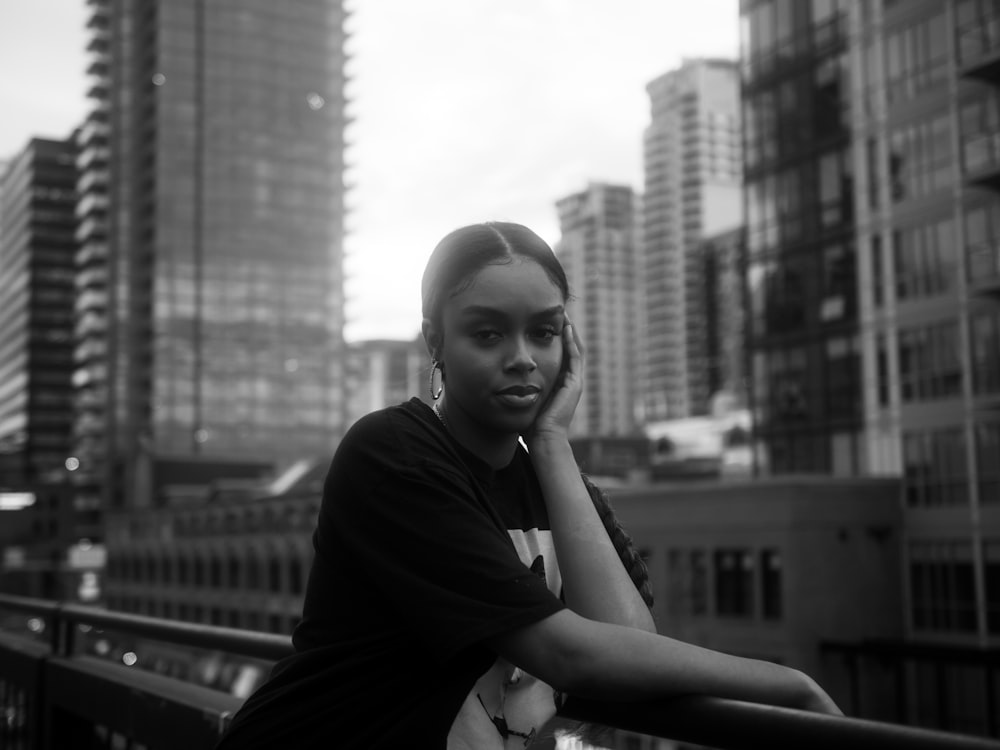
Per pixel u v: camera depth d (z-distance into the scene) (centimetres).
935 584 2889
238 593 6372
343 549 157
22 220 17625
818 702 139
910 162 3070
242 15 13162
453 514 146
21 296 17362
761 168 3719
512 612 138
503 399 156
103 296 13888
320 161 13350
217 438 12462
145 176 12900
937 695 2488
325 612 159
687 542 3180
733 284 19612
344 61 13700
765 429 3666
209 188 12800
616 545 170
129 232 13050
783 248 3612
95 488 12925
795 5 3588
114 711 329
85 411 13812
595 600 153
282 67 13300
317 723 152
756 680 138
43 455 16525
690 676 136
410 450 153
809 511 2859
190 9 12938
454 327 159
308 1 13525
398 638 151
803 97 3538
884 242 3161
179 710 284
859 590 2886
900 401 3083
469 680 147
